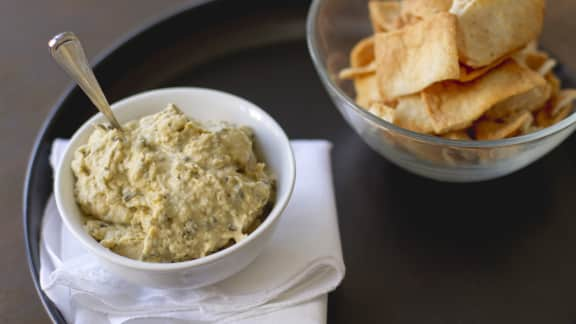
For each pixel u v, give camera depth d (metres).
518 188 0.49
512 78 0.46
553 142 0.43
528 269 0.44
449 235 0.46
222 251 0.37
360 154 0.50
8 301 0.43
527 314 0.42
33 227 0.44
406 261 0.45
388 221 0.47
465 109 0.45
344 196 0.48
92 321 0.40
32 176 0.47
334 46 0.53
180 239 0.38
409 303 0.43
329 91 0.46
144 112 0.44
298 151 0.47
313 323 0.40
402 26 0.49
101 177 0.39
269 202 0.41
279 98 0.54
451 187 0.49
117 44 0.55
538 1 0.46
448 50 0.44
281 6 0.58
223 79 0.55
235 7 0.58
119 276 0.39
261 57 0.56
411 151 0.44
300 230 0.43
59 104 0.51
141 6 0.62
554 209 0.47
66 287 0.41
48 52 0.58
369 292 0.43
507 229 0.46
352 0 0.54
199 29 0.57
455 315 0.42
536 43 0.54
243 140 0.41
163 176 0.39
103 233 0.39
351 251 0.45
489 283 0.44
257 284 0.41
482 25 0.45
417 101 0.46
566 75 0.53
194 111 0.45
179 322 0.40
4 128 0.52
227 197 0.39
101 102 0.41
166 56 0.56
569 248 0.45
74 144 0.41
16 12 0.61
